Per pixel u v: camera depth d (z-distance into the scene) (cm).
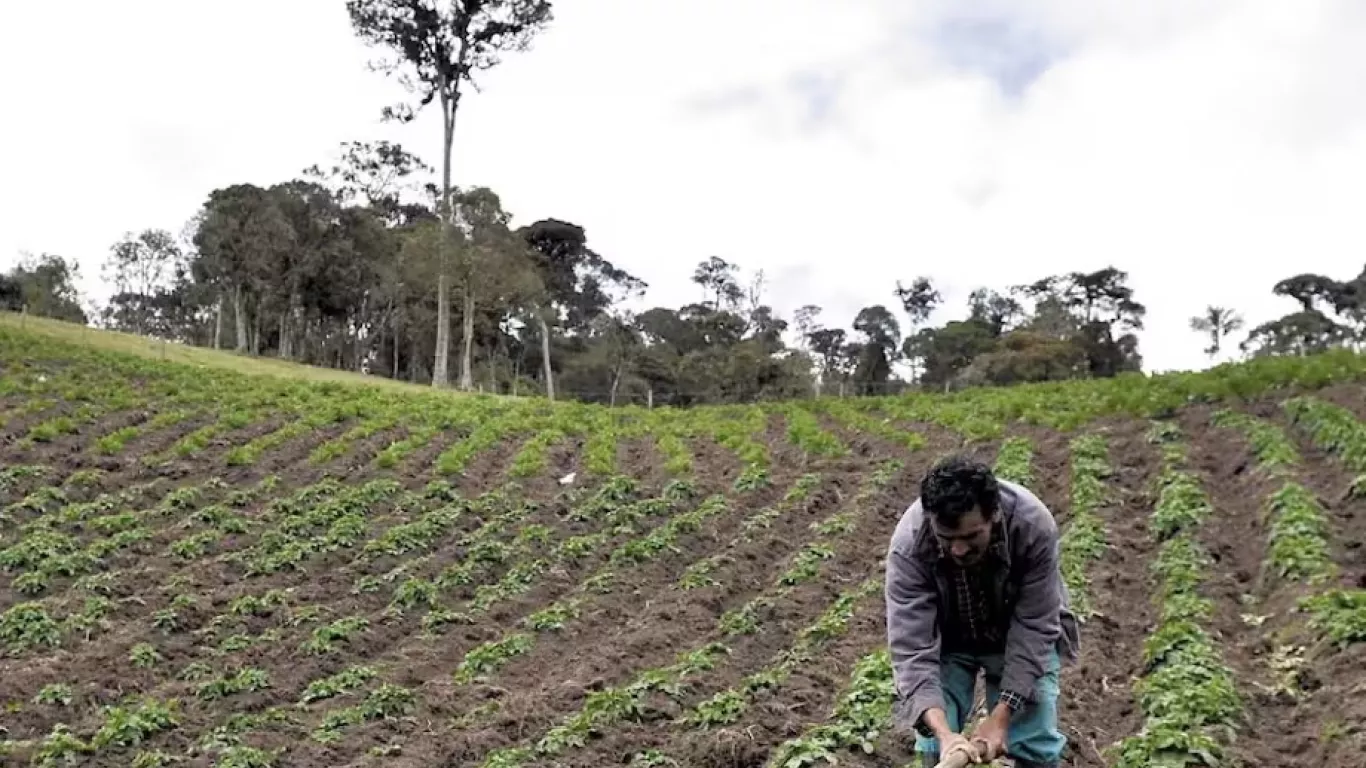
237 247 7250
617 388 7375
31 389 2970
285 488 2133
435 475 2209
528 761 916
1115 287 7412
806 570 1418
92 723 1077
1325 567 1108
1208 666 944
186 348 5578
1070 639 612
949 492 512
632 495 1983
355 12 5656
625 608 1398
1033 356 5991
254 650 1278
